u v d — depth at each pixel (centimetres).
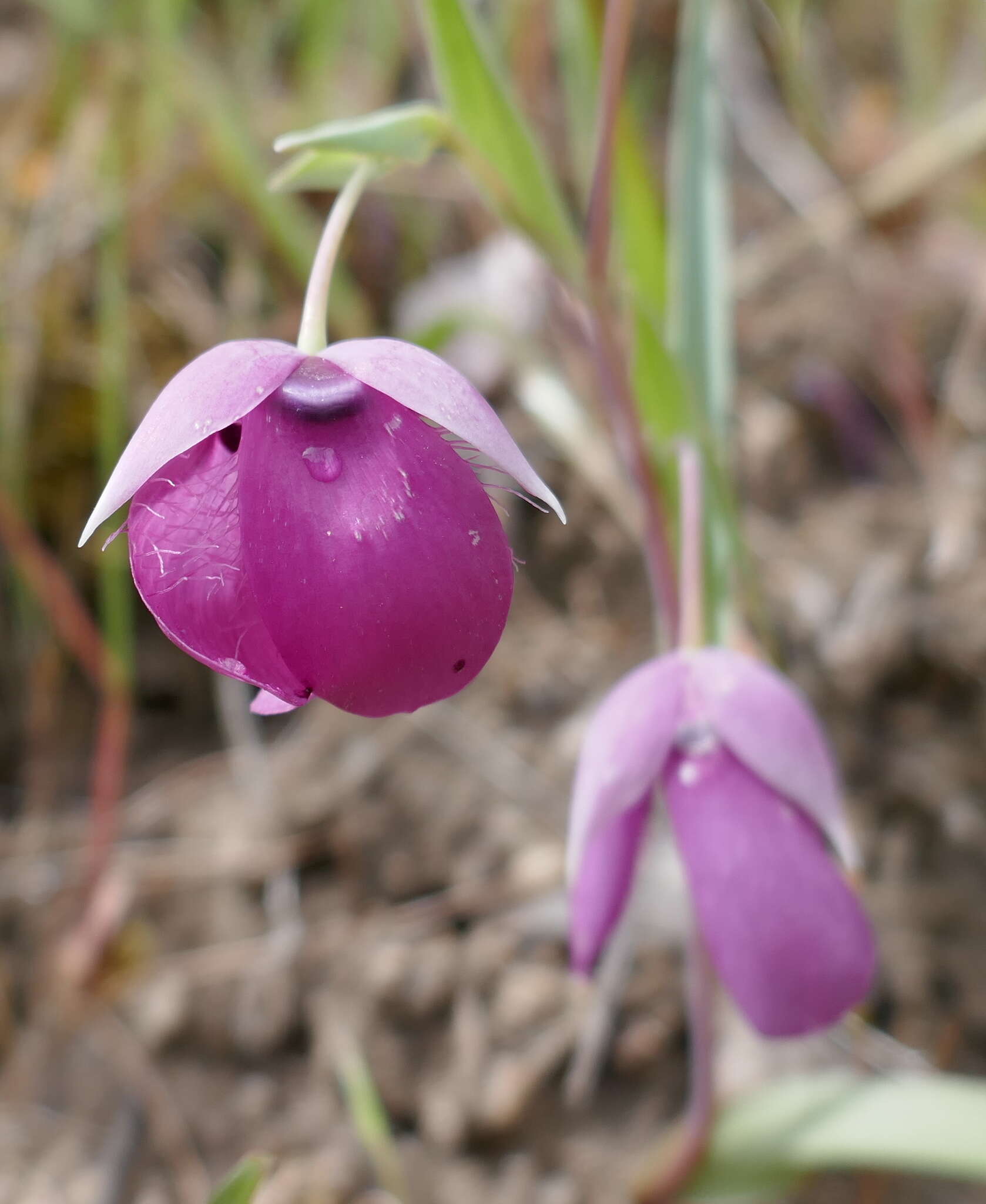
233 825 27
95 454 28
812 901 20
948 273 34
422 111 21
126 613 27
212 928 26
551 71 35
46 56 33
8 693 28
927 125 37
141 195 30
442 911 26
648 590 28
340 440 18
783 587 28
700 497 22
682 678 21
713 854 20
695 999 23
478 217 33
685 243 24
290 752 27
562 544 29
